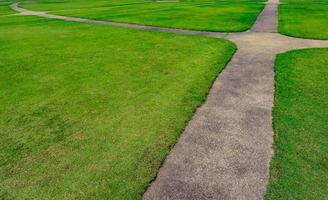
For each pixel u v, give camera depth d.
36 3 36.78
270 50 8.20
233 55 7.77
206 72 6.37
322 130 3.92
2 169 3.34
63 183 3.09
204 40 9.68
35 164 3.42
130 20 15.59
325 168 3.18
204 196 2.82
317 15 15.01
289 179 3.03
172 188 2.95
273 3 22.62
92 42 10.12
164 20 14.95
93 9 24.05
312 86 5.42
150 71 6.58
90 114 4.62
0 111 4.84
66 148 3.71
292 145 3.61
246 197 2.80
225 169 3.20
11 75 6.70
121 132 4.05
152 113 4.57
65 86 5.88
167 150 3.59
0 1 46.25
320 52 7.73
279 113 4.43
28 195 2.94
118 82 5.98
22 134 4.09
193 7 21.45
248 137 3.81
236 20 13.94
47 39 11.07
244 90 5.35
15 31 13.54
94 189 2.98
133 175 3.17
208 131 3.99
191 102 4.90
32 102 5.16
